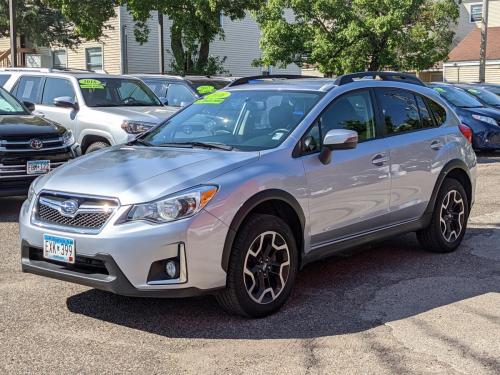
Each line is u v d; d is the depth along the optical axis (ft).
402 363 13.61
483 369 13.35
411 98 21.62
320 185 17.35
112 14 78.38
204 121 19.51
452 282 19.27
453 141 22.38
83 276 14.83
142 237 14.19
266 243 16.03
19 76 38.47
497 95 59.00
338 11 72.18
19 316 16.16
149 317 16.16
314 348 14.34
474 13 126.41
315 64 79.25
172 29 80.07
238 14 77.77
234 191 15.16
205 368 13.32
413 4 71.10
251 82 21.39
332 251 18.24
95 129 33.50
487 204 31.76
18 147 27.20
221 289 15.20
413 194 20.72
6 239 23.75
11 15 68.80
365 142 19.22
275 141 17.33
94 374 13.01
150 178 15.17
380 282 19.27
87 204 14.98
